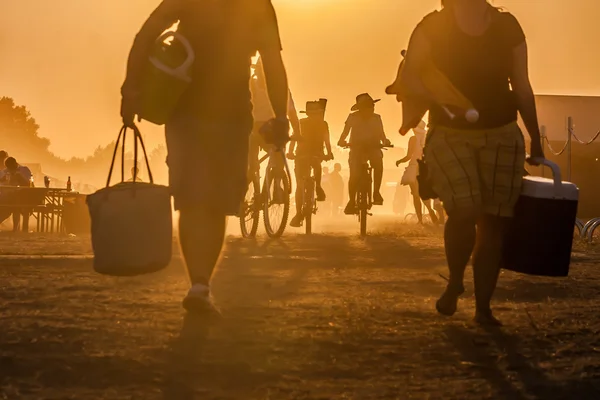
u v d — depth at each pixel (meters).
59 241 35.56
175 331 12.20
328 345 11.40
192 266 13.38
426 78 12.94
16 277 19.19
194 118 13.36
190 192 13.33
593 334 12.52
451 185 12.70
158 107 12.91
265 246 30.83
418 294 17.06
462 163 12.69
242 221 35.38
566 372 10.08
